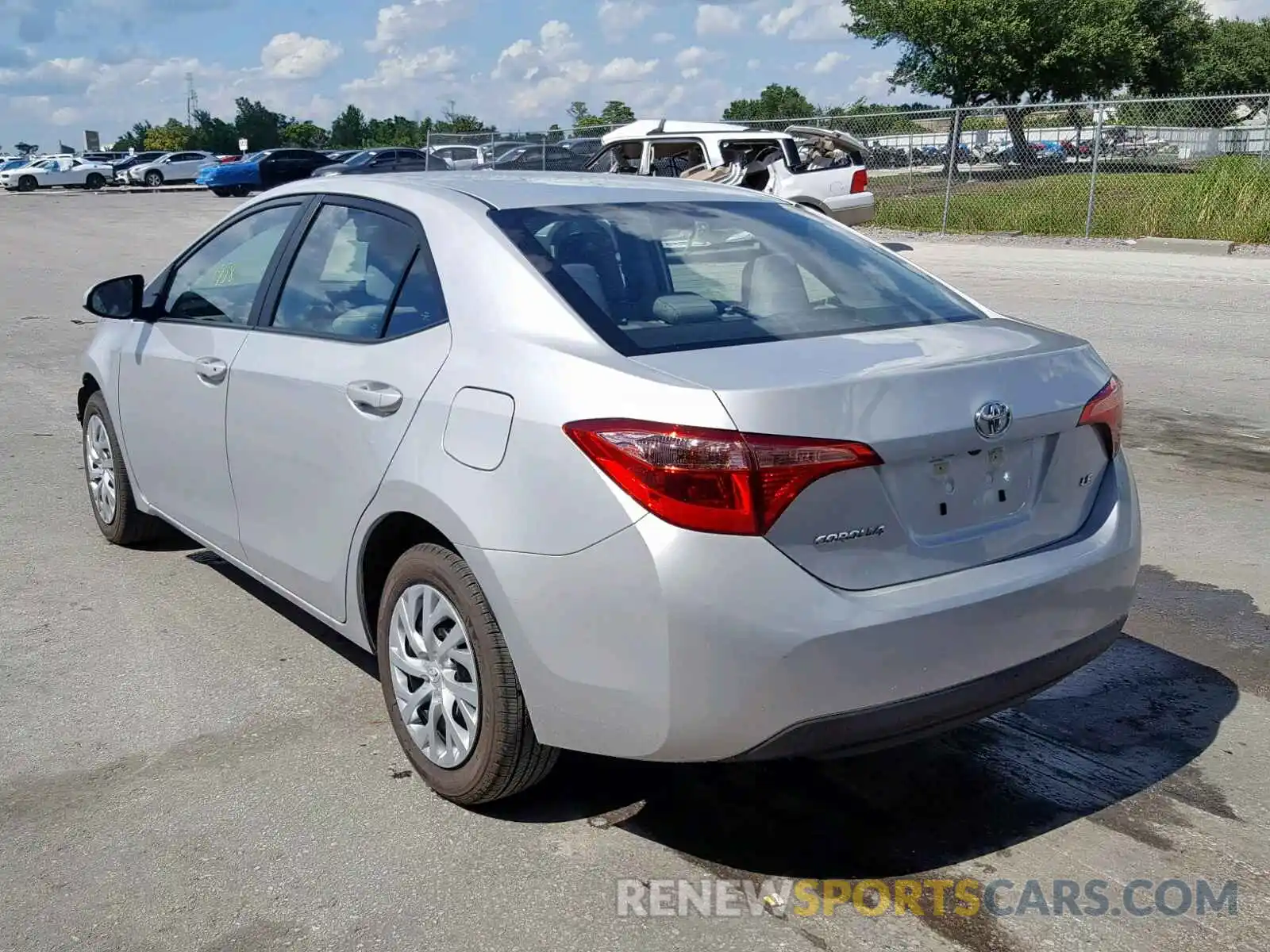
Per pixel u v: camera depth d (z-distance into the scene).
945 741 3.83
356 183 4.13
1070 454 3.26
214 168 43.09
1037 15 33.00
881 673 2.82
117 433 5.28
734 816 3.39
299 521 3.93
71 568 5.45
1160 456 7.21
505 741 3.17
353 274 3.89
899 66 35.19
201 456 4.52
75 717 4.00
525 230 3.54
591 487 2.85
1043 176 22.83
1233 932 2.86
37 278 17.64
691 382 2.84
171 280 4.99
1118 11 33.56
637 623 2.79
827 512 2.80
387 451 3.42
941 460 2.97
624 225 3.68
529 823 3.36
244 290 4.42
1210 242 18.36
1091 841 3.26
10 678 4.31
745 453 2.71
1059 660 3.17
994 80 33.28
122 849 3.23
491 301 3.35
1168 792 3.51
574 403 2.93
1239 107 22.17
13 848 3.24
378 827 3.33
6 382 9.89
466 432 3.17
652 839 3.28
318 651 4.54
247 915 2.95
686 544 2.73
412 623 3.46
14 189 51.44
